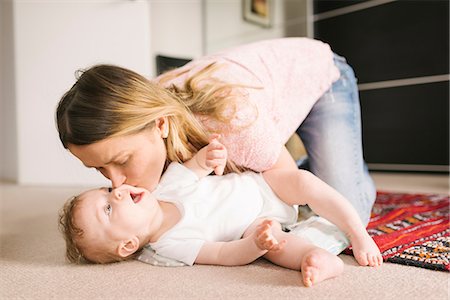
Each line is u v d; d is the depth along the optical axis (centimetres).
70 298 73
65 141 89
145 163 92
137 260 95
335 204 95
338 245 93
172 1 325
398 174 310
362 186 136
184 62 278
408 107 312
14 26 268
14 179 311
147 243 95
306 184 98
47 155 271
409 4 307
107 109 86
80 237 90
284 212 102
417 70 306
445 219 131
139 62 259
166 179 99
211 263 89
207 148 95
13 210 174
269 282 77
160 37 318
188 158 103
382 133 325
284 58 128
